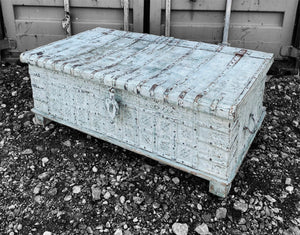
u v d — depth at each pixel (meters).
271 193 2.35
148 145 2.39
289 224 2.15
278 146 2.76
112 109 2.34
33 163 2.61
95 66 2.45
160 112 2.21
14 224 2.18
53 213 2.23
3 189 2.41
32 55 2.64
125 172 2.50
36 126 2.96
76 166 2.57
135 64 2.49
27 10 3.63
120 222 2.17
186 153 2.25
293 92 3.42
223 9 3.40
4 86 3.49
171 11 3.47
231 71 2.37
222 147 2.09
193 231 2.11
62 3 3.52
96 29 3.21
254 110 2.49
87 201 2.30
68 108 2.67
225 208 2.23
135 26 3.56
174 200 2.29
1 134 2.90
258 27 3.47
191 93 2.09
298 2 3.33
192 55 2.62
